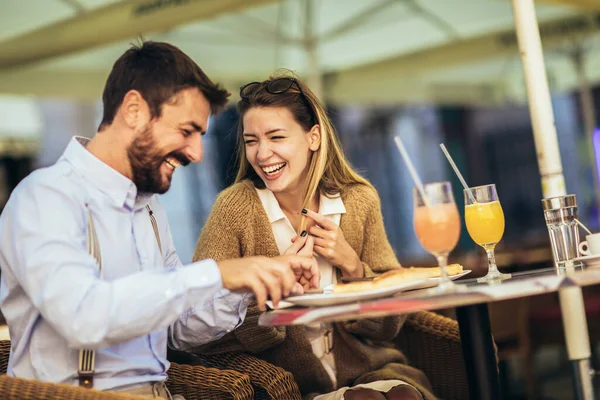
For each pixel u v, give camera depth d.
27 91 4.06
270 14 4.75
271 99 2.15
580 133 9.06
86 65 4.27
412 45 5.18
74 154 1.70
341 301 1.53
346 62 5.30
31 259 1.51
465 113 9.62
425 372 2.33
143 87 1.64
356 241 2.29
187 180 7.29
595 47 5.61
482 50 4.73
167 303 1.51
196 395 1.89
